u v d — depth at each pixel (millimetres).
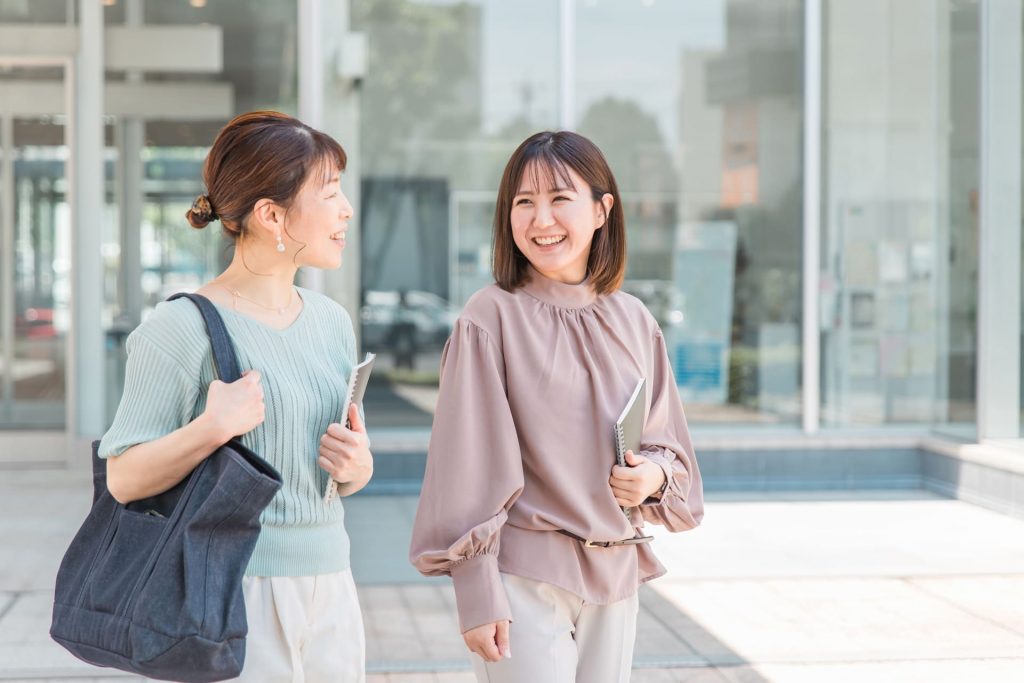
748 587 5531
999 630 4777
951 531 6891
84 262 8891
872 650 4492
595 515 2299
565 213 2361
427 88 8398
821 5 8547
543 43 8445
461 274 8445
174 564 1860
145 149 8898
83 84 8820
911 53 8617
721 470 8445
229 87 8773
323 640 2086
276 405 2043
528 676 2238
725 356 8609
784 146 8602
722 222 8578
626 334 2447
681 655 4441
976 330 8320
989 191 7840
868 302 8680
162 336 1992
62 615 1939
